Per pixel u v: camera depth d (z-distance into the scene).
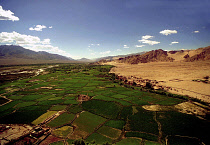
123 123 64.56
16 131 57.94
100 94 110.69
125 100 94.88
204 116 70.12
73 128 60.88
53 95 109.50
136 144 49.56
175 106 83.00
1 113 76.06
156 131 57.81
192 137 53.78
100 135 55.53
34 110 79.50
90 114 74.88
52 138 53.47
